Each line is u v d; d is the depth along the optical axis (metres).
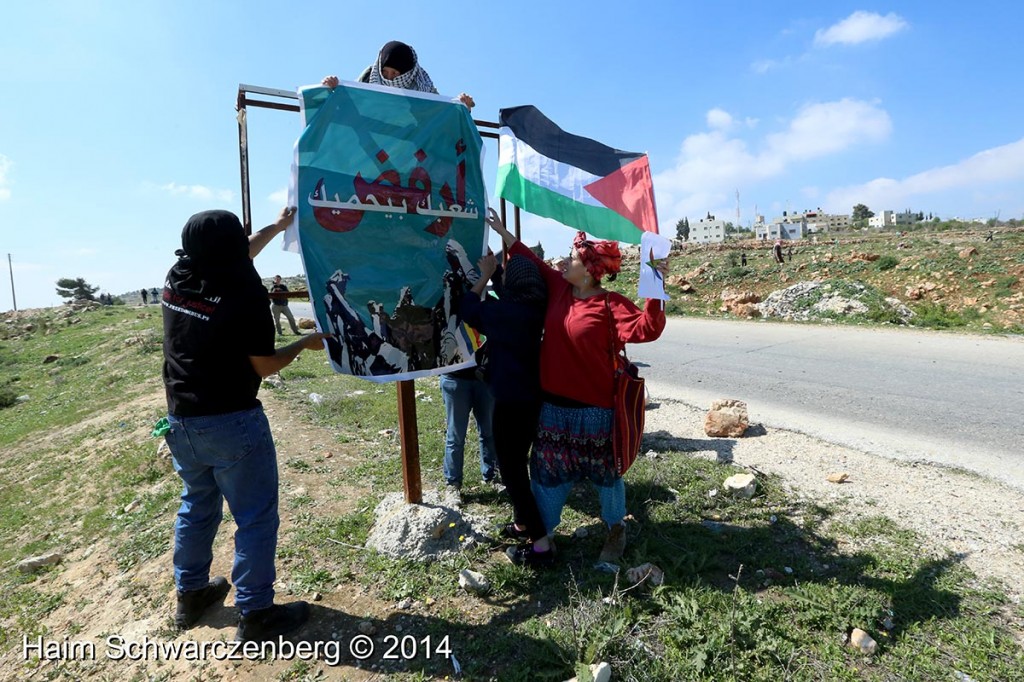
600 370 2.96
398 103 3.26
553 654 2.45
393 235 3.28
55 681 2.75
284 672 2.52
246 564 2.65
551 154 3.97
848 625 2.55
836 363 9.70
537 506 3.16
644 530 3.53
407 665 2.51
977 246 24.94
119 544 4.05
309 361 10.99
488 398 4.17
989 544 3.28
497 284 3.66
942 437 5.46
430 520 3.42
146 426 7.11
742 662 2.36
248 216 3.05
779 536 3.43
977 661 2.34
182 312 2.61
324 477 4.67
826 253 29.17
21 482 6.44
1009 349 10.56
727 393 7.70
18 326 29.86
